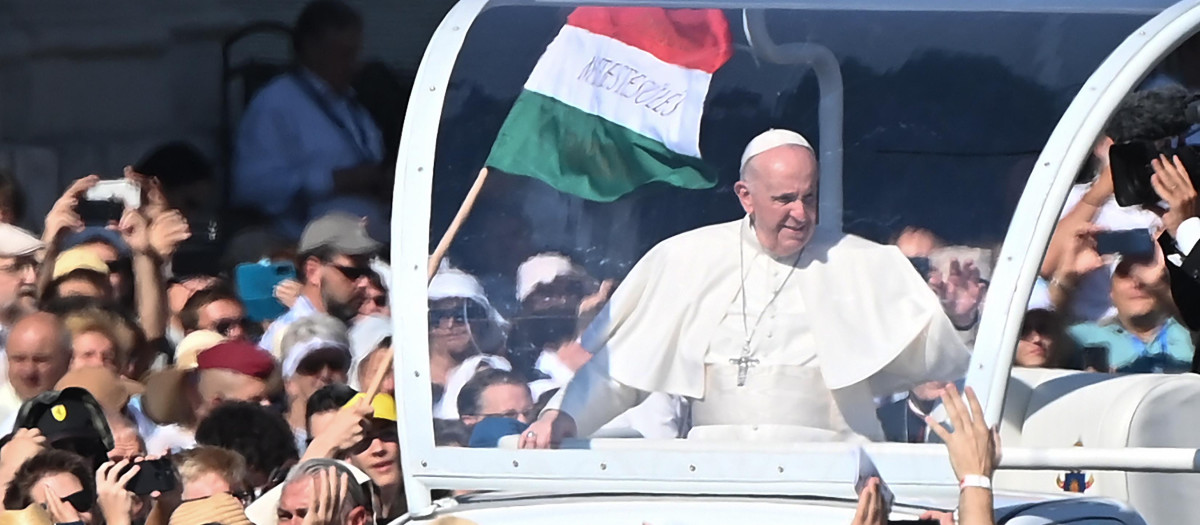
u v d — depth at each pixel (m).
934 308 15.02
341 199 28.12
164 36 28.42
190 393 21.97
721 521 14.74
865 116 15.48
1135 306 20.23
